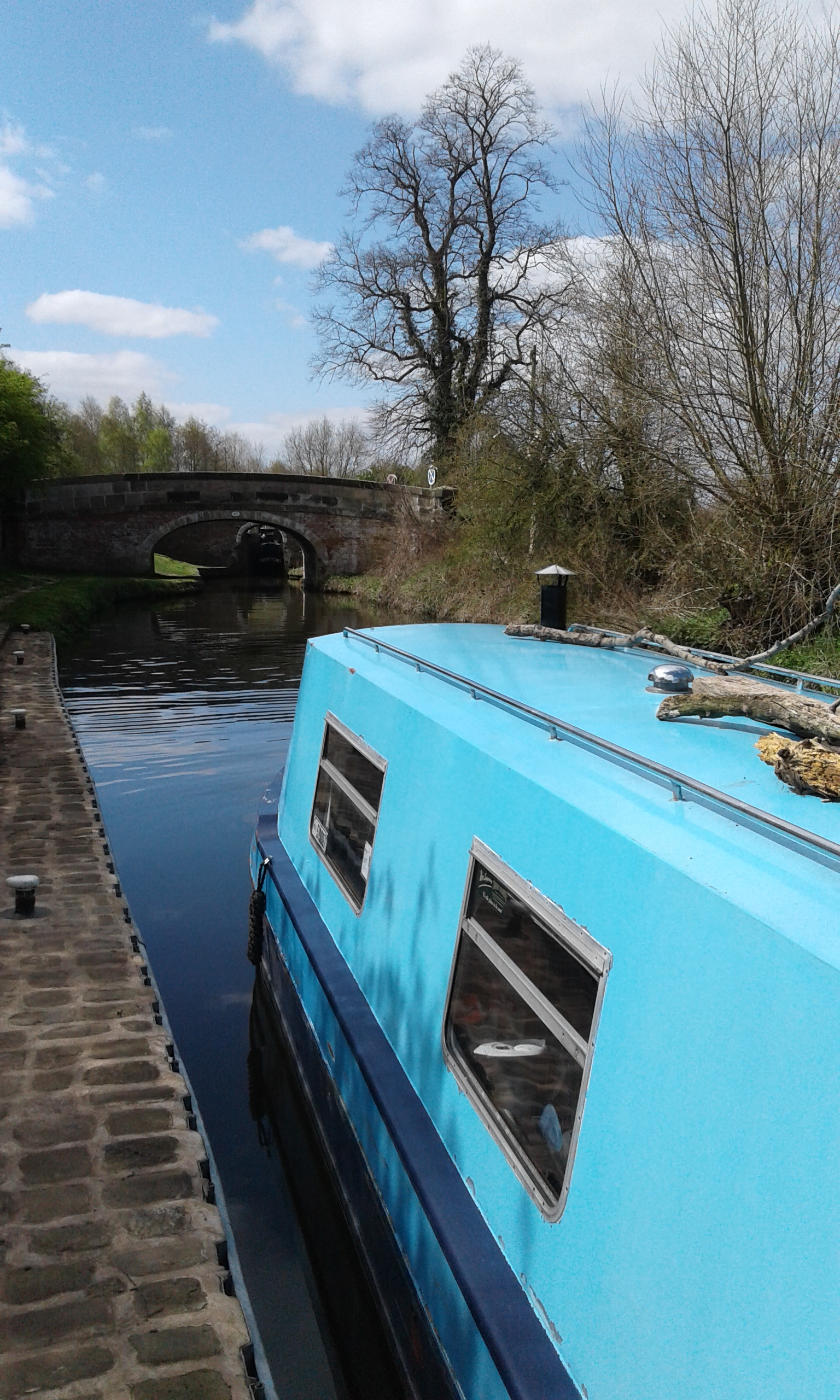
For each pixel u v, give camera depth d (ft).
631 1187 7.89
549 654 17.74
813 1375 5.98
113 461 272.72
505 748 11.90
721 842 8.41
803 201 38.11
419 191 121.60
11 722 46.57
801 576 39.81
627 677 15.51
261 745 46.09
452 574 96.32
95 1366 10.27
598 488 60.44
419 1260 11.12
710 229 40.11
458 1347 9.95
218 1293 11.36
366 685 16.43
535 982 9.93
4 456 114.62
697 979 7.64
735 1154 6.92
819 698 14.73
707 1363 6.79
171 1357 10.42
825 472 39.58
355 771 16.51
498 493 78.74
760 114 38.04
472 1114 10.76
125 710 54.75
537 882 9.96
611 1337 7.83
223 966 23.88
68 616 94.58
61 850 27.20
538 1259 9.04
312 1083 16.72
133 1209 12.69
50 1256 11.83
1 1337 10.61
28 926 21.91
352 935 15.42
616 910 8.70
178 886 28.89
